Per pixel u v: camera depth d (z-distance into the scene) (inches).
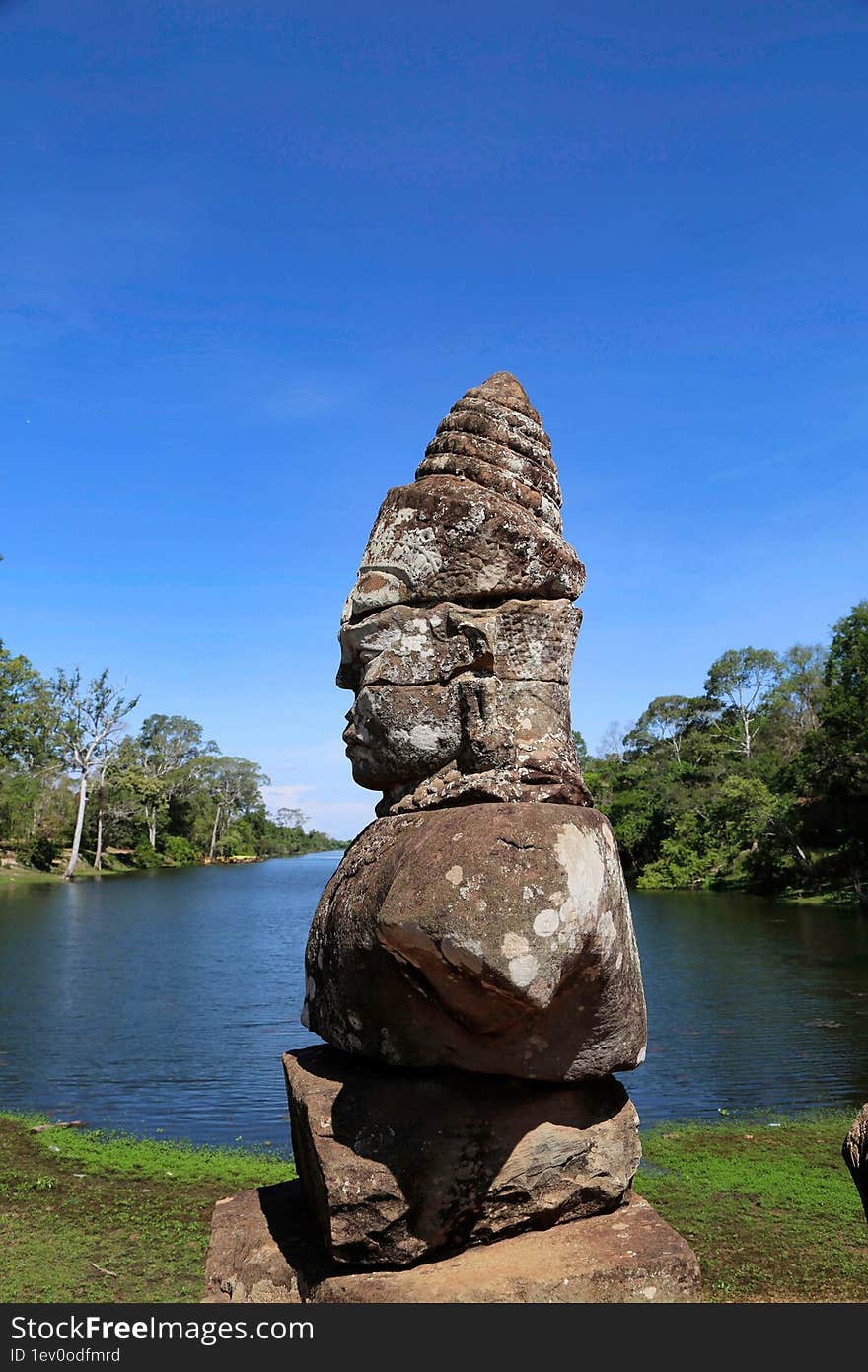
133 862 3233.3
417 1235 136.2
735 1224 313.0
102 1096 502.9
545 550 161.9
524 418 175.8
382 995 143.8
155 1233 309.7
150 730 3690.9
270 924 1499.8
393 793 164.6
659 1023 667.4
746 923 1320.1
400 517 164.7
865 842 1646.2
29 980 927.7
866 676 1606.8
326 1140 142.2
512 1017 132.9
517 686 155.1
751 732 2709.2
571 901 125.6
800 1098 472.7
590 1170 146.9
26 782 2583.7
